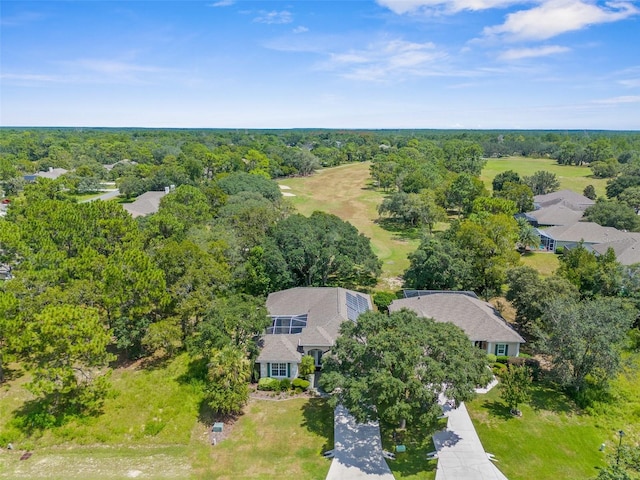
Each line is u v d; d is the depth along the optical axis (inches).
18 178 4360.2
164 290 1530.5
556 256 2709.2
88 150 6688.0
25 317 1370.6
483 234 2057.1
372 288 2207.2
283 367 1416.1
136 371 1497.3
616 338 1293.1
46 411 1266.0
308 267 2026.3
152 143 7746.1
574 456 1095.6
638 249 2282.2
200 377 1434.5
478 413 1261.1
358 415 1047.0
